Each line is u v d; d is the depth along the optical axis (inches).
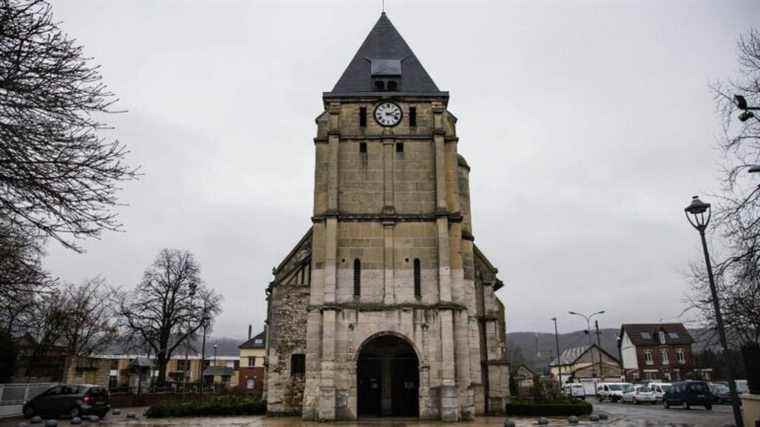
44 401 1242.6
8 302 740.7
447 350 1113.4
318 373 1119.6
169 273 2325.3
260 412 1330.0
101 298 2338.8
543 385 1390.3
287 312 1350.9
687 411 1487.5
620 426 994.1
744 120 627.5
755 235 634.2
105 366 2576.3
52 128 464.1
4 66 439.8
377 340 1234.6
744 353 884.6
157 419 1201.4
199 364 4052.7
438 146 1242.6
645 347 3430.1
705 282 977.5
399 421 1079.6
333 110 1269.7
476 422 1061.8
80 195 476.7
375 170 1245.1
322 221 1206.3
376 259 1185.4
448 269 1163.3
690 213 707.4
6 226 584.1
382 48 1412.4
